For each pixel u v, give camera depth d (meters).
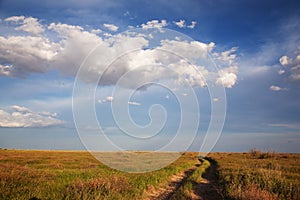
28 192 9.59
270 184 11.60
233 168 19.47
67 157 34.47
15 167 16.98
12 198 8.81
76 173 16.36
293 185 11.58
